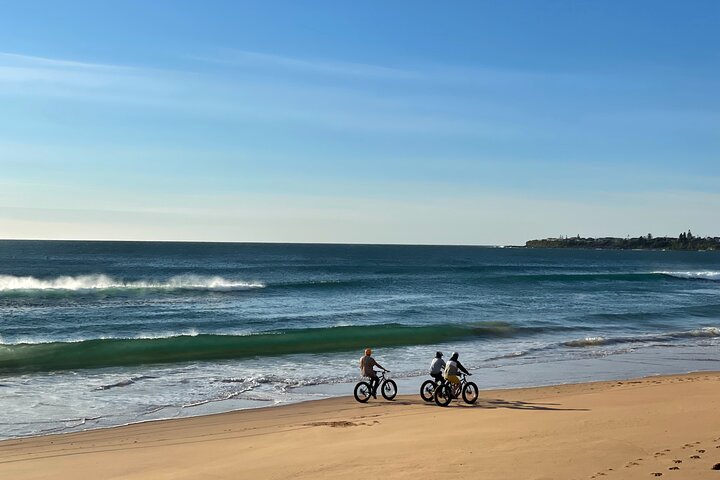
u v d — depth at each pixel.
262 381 20.44
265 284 55.56
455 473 9.19
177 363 23.55
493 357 25.91
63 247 177.12
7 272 70.56
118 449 12.58
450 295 52.69
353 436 12.78
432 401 17.86
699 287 66.56
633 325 37.34
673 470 8.61
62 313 37.06
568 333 33.62
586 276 74.25
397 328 31.22
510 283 66.06
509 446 11.00
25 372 21.44
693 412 13.89
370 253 184.12
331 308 42.28
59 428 14.58
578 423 13.09
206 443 12.88
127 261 100.62
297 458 10.91
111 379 20.36
